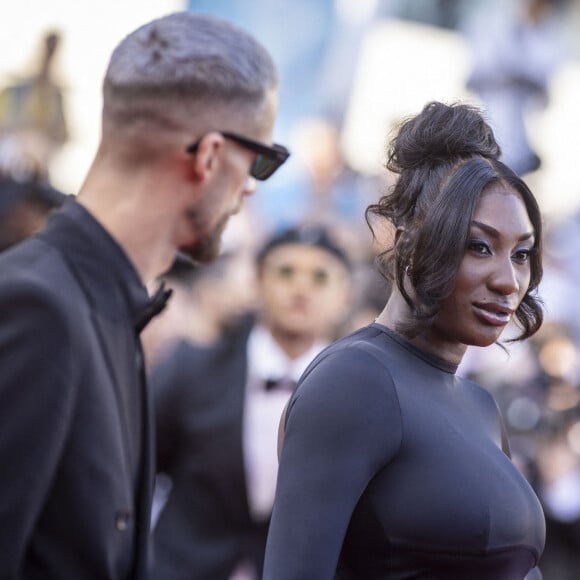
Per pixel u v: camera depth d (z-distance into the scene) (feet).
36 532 14.64
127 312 15.58
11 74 55.31
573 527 39.45
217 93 15.71
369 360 17.71
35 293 14.66
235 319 39.01
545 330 42.88
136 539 15.75
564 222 60.95
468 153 18.35
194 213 15.90
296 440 17.30
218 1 62.08
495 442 18.79
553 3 65.57
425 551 17.16
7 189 28.19
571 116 66.64
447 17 65.57
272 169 16.24
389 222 18.80
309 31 63.26
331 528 16.78
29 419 14.34
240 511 30.96
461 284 17.76
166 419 31.19
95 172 15.90
